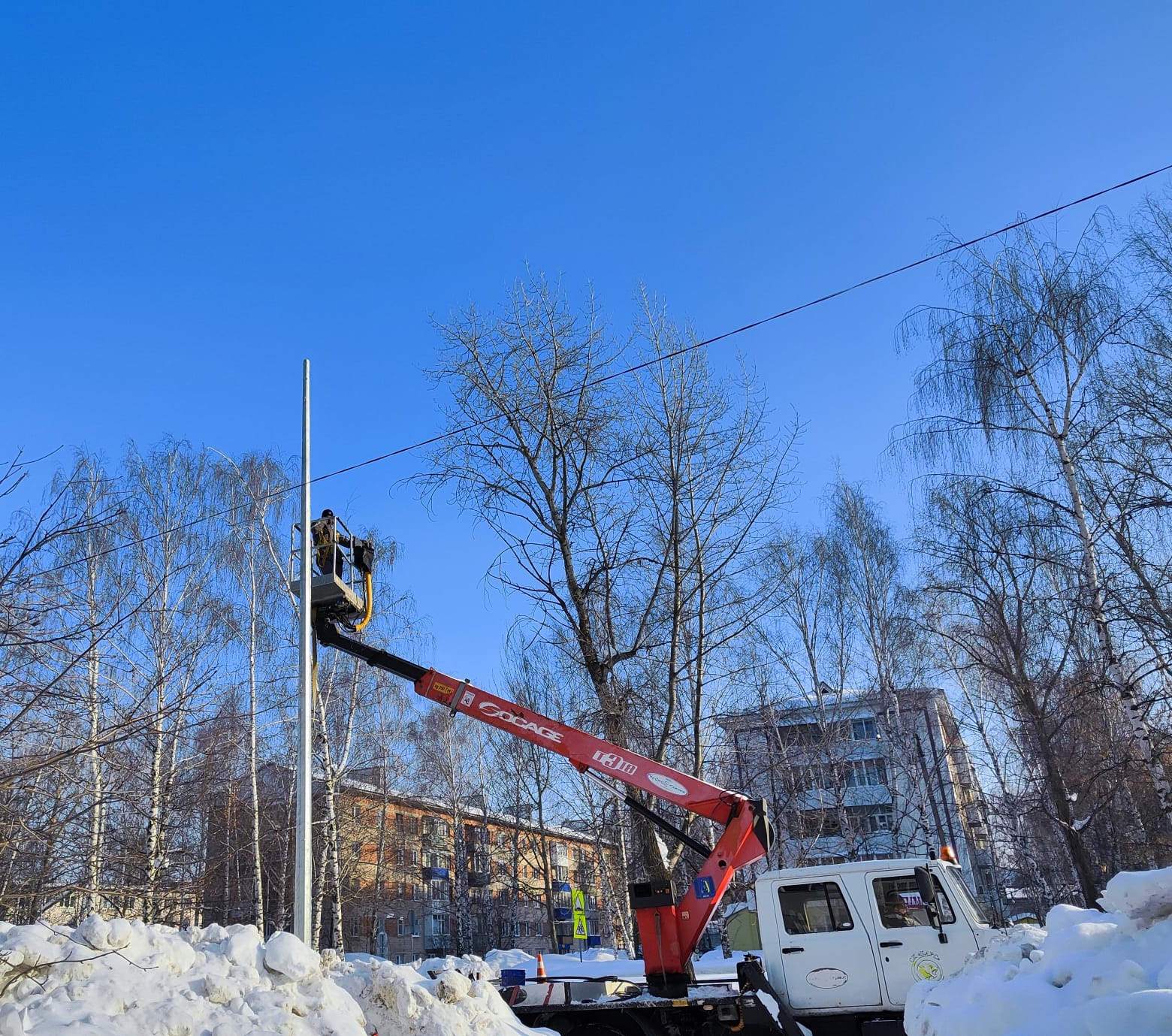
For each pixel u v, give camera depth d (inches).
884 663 1082.1
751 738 1182.9
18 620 296.4
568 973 591.2
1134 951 180.7
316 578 443.2
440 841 1834.4
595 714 644.1
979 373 670.5
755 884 370.9
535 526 689.6
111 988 227.6
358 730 1158.3
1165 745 684.1
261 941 286.5
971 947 339.3
